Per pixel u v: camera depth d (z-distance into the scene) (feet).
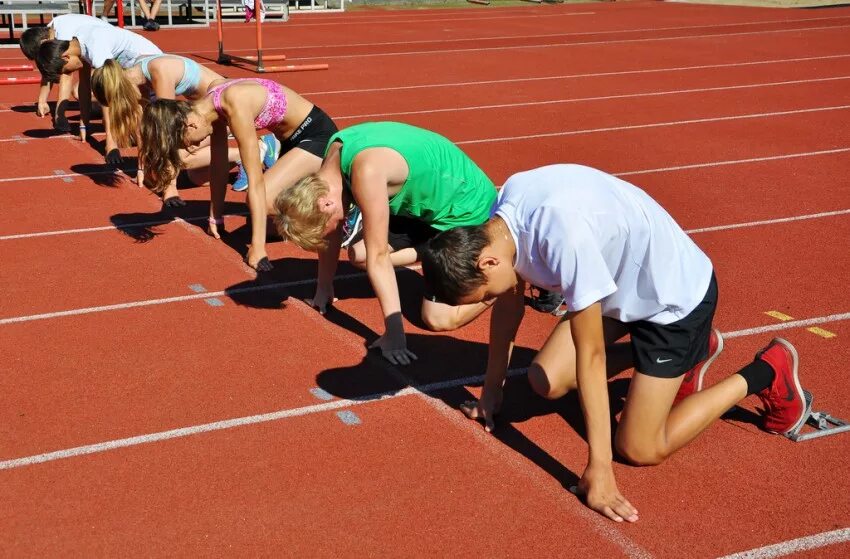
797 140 31.24
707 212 23.32
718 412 11.87
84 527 10.79
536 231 10.12
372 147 14.08
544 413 13.56
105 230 21.52
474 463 12.19
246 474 11.87
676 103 37.45
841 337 16.06
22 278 18.47
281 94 18.83
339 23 67.46
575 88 40.70
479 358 15.35
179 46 53.98
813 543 10.65
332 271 16.93
